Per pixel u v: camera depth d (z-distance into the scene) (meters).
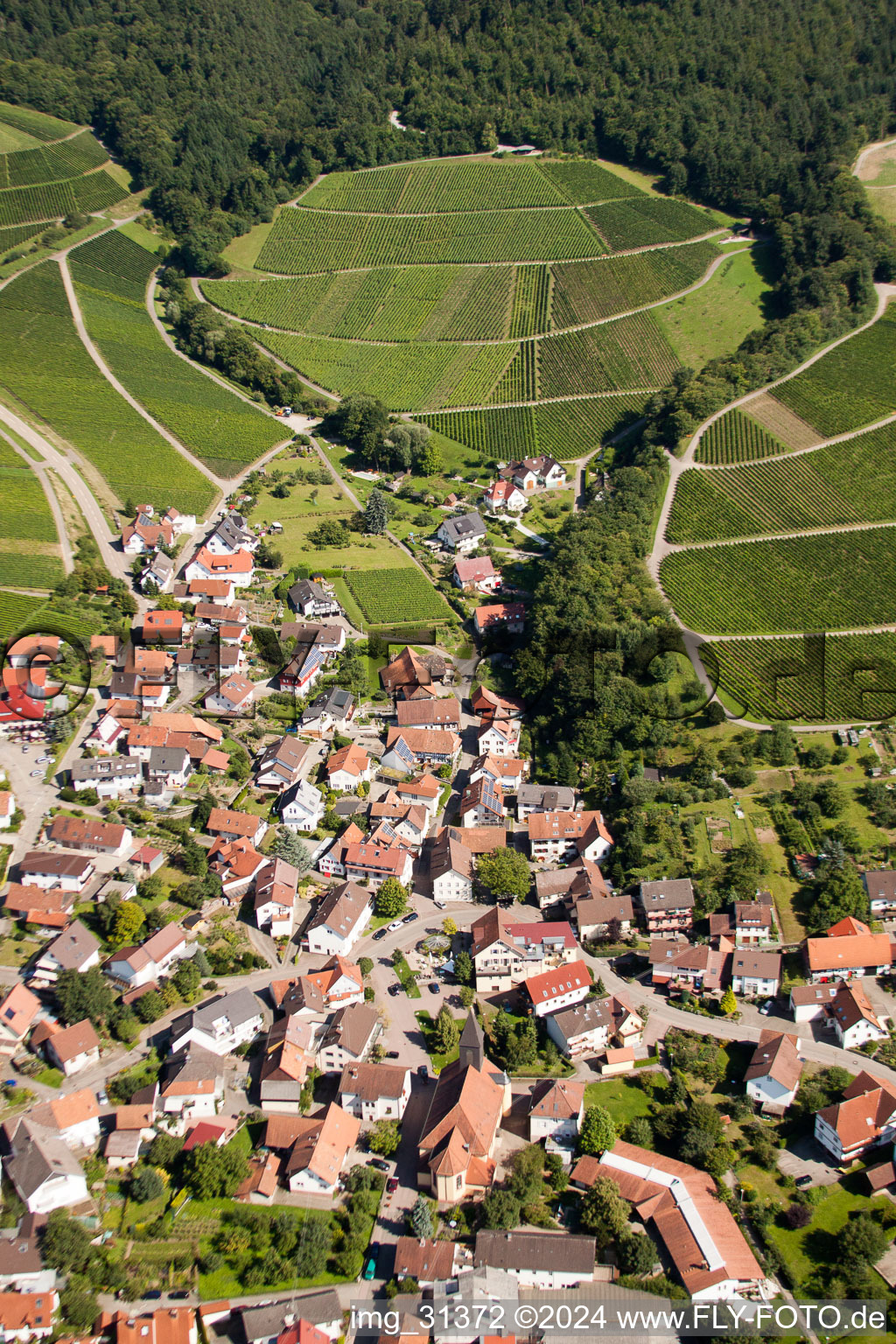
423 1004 175.75
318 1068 164.50
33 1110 149.25
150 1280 136.38
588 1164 150.00
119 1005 170.00
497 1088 157.25
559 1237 137.88
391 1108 156.12
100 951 177.25
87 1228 139.88
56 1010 168.62
